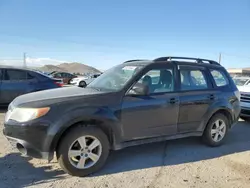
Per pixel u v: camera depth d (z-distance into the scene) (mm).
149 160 4926
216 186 3963
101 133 4227
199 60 5953
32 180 3941
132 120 4547
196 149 5641
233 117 6078
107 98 4363
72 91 4617
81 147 4098
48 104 3961
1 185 3746
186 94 5230
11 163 4520
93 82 5379
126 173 4312
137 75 4734
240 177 4305
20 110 3988
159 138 4938
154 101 4770
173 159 5023
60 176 4105
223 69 6215
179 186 3924
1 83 8906
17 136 3912
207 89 5629
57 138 3936
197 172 4457
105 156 4312
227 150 5664
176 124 5113
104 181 3988
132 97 4566
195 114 5363
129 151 5395
